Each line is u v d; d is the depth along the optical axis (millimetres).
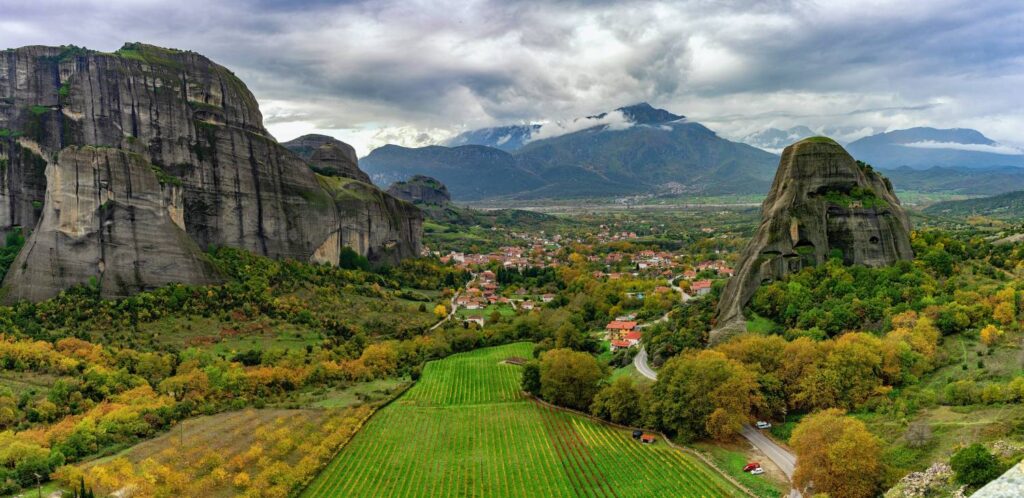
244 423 143625
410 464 126062
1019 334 126000
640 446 126250
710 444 121750
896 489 85938
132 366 165500
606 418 145000
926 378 123375
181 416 146500
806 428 102062
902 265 162250
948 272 160375
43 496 105562
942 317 135125
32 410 135375
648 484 109562
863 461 92062
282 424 142625
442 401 168000
